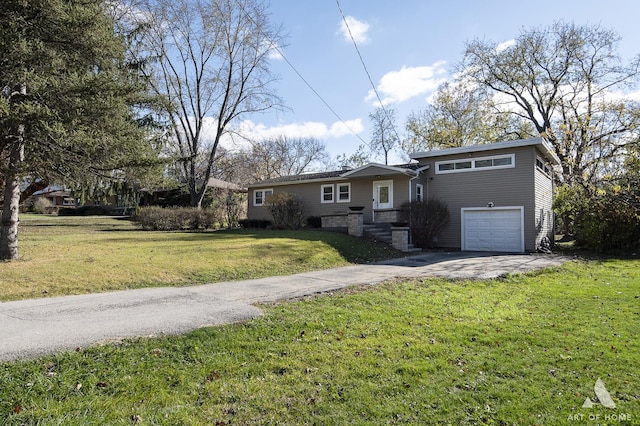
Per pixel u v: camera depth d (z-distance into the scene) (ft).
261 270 32.48
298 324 16.84
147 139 37.52
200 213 69.15
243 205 92.48
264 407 9.95
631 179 20.08
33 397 10.14
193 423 9.16
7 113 23.71
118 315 17.83
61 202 149.28
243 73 82.07
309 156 160.76
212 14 75.46
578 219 53.67
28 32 27.30
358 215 54.85
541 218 56.75
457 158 59.16
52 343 13.65
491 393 10.63
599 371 11.98
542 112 88.43
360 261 40.73
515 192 53.83
